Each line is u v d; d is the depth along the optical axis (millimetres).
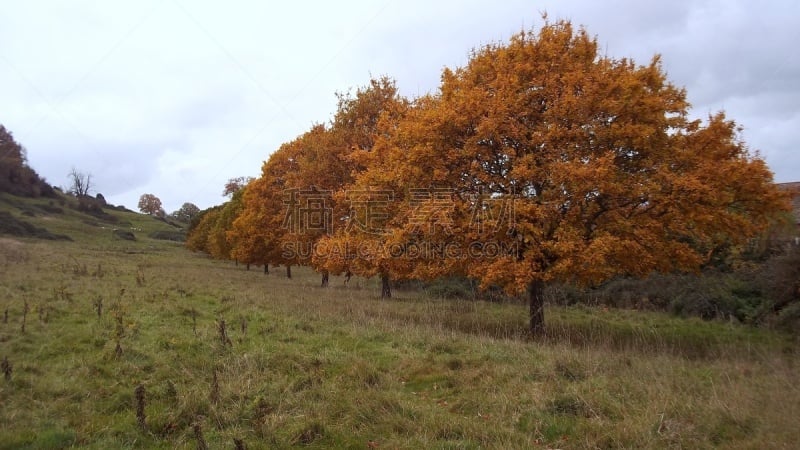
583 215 11062
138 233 75312
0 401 5828
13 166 71312
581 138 10617
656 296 18203
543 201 10758
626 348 9852
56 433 5043
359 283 30094
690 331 13250
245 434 5148
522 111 11219
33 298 12320
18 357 7574
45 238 49812
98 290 14523
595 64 11695
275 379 6980
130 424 5465
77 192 94125
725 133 10914
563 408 5938
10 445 4781
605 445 4984
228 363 7605
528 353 8695
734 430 5164
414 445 4957
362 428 5410
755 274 15898
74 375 6926
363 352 8898
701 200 10305
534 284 12281
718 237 12836
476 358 8344
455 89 12688
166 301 13398
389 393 6465
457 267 11953
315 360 7875
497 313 16078
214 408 5691
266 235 29625
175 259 44219
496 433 5184
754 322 13922
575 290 20281
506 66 11711
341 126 22406
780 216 12414
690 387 6594
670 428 5121
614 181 10547
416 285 25969
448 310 16266
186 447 4906
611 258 10844
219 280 23391
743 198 10531
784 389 6387
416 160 12094
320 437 5172
